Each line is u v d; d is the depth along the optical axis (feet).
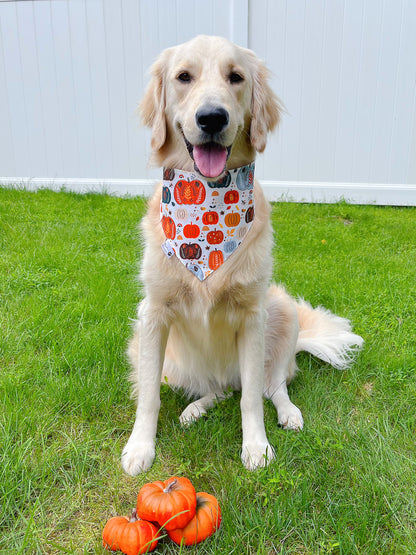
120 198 7.88
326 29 7.67
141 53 7.91
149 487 1.91
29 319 3.61
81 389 2.76
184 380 3.08
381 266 5.09
